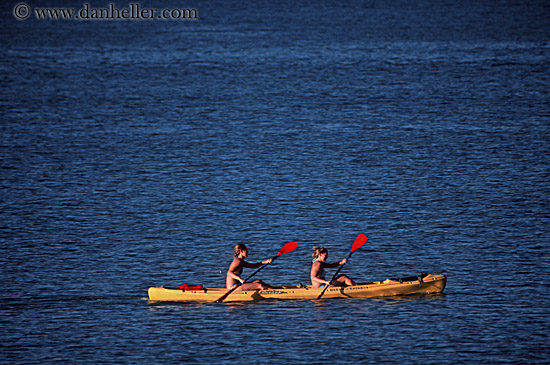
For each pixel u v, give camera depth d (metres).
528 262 77.19
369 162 121.00
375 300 68.00
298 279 74.88
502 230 87.81
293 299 68.50
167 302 67.94
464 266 76.50
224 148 131.12
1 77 192.88
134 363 55.72
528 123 144.50
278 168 118.44
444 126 143.88
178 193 105.38
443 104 162.88
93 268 76.75
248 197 103.44
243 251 68.44
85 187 107.75
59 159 122.38
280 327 61.94
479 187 106.12
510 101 163.75
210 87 185.75
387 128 143.62
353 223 91.69
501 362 55.56
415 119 150.25
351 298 68.44
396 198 101.81
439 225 90.19
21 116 152.38
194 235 87.75
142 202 101.06
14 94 173.38
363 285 68.94
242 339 59.69
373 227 90.00
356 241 70.12
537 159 120.19
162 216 95.06
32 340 59.53
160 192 105.81
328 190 106.19
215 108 163.38
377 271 75.81
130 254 81.25
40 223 91.62
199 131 143.38
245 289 68.38
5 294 69.25
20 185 107.88
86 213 95.94
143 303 67.56
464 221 91.50
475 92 173.75
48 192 104.94
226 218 94.19
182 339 59.78
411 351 57.34
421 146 130.00
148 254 81.25
